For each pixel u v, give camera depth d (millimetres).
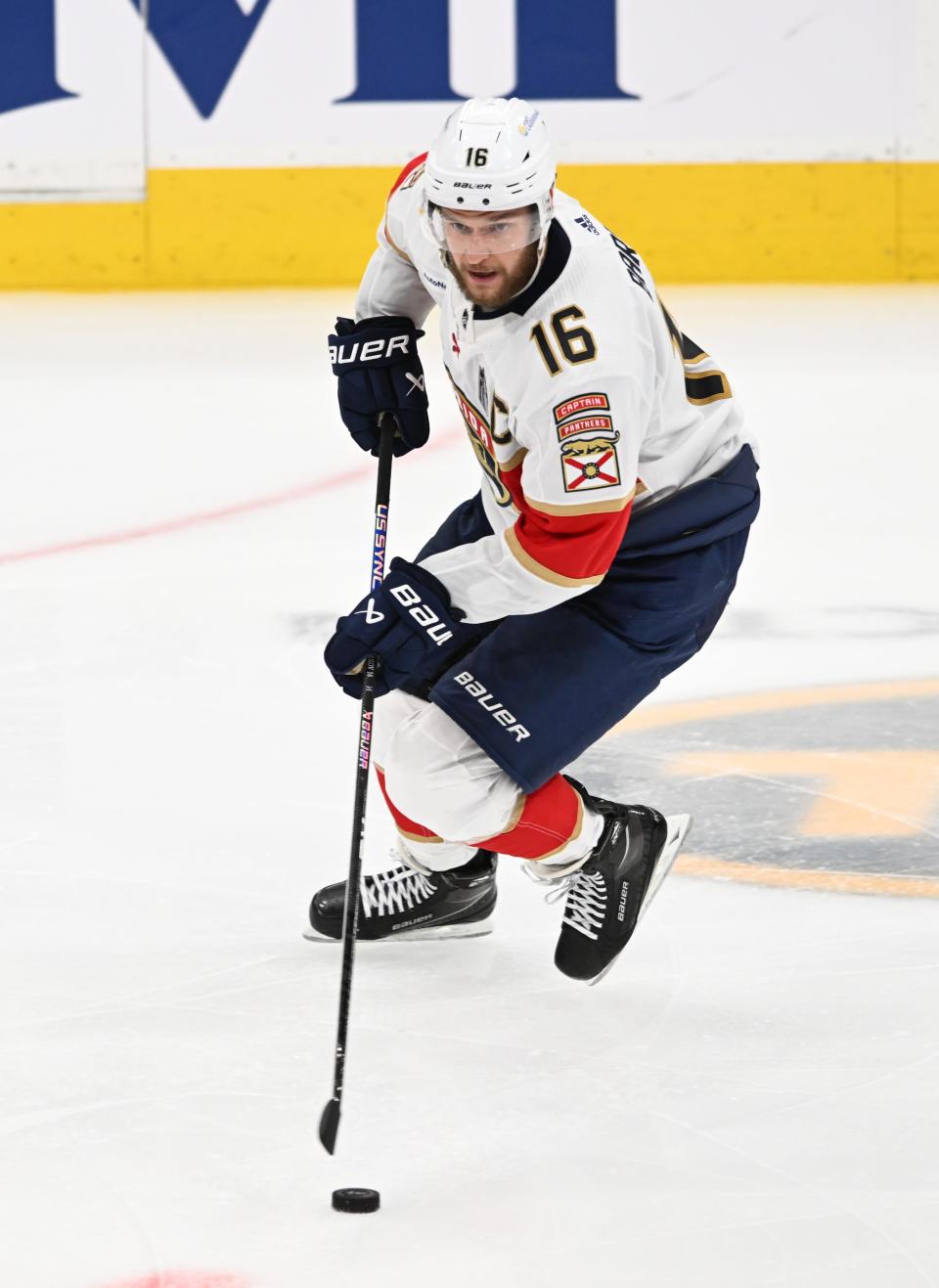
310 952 9398
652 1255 6480
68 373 27547
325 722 13062
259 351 29281
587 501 7750
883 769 12047
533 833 8797
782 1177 7055
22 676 14094
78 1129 7426
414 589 8102
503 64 35188
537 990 8992
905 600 16469
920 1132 7426
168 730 12852
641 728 12914
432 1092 7820
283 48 35188
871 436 23234
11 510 19938
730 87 35406
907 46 35531
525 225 7547
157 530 19000
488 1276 6340
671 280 36125
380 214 35781
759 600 16453
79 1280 6293
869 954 9297
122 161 35562
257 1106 7664
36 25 35000
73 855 10594
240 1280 6305
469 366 8305
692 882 10273
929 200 36094
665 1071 8047
